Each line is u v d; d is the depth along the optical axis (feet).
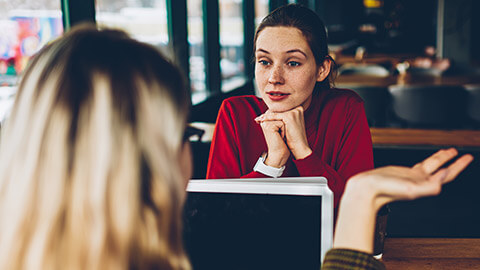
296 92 3.45
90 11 7.04
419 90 13.43
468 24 27.32
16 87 1.35
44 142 1.22
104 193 1.18
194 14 13.21
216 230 2.35
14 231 1.23
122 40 1.35
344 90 4.15
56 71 1.28
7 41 5.99
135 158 1.21
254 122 4.07
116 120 1.22
